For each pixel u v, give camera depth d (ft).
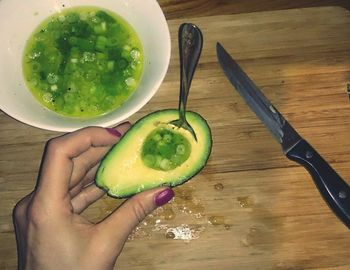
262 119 1.08
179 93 1.10
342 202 1.00
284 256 1.04
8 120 1.09
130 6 1.09
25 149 1.08
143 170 0.98
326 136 1.10
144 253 1.03
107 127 1.01
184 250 1.04
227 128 1.10
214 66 1.13
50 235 0.87
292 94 1.12
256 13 1.16
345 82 1.13
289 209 1.06
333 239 1.04
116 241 0.90
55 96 1.07
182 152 1.00
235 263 1.03
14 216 0.95
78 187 1.01
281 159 1.08
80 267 0.87
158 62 1.02
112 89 1.07
